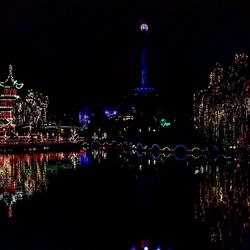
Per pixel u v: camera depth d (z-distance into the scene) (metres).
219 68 43.56
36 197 21.25
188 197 20.80
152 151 51.16
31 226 15.48
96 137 73.19
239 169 32.47
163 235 14.14
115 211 17.72
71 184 25.69
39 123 84.12
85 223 15.81
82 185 25.25
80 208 18.42
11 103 81.19
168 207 18.50
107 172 31.78
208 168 33.25
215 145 42.47
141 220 16.20
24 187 24.62
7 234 14.43
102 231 14.73
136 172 31.39
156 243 13.26
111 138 70.31
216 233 14.27
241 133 39.81
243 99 40.16
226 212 17.45
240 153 38.34
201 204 19.12
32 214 17.45
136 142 56.94
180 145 47.34
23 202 19.94
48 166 37.09
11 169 34.72
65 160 43.38
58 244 13.34
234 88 41.19
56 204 19.30
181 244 13.16
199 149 45.19
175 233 14.34
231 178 27.41
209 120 44.09
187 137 49.34
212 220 16.08
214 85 43.84
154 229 14.87
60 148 66.00
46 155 51.78
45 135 80.94
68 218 16.56
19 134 79.69
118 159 43.31
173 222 15.80
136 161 40.44
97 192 22.62
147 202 19.73
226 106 41.66
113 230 14.84
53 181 27.09
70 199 20.53
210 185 24.56
